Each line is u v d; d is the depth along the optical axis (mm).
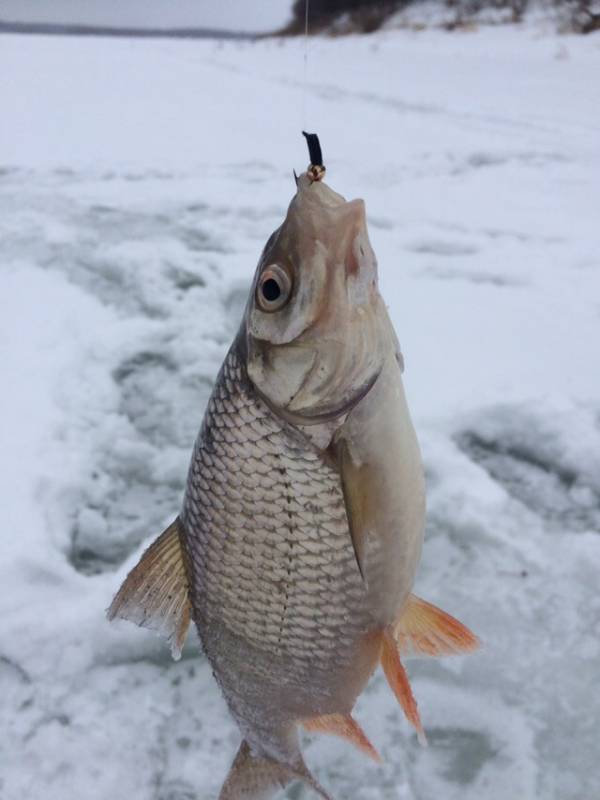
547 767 326
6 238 754
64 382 552
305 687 223
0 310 632
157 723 347
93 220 808
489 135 1184
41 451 485
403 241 764
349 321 174
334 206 173
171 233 778
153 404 543
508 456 478
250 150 1132
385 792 322
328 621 209
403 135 1196
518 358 559
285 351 179
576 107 1408
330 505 193
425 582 401
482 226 797
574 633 375
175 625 229
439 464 461
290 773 246
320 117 1355
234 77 1860
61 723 345
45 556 407
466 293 654
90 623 376
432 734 340
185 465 491
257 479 197
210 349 597
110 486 474
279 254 176
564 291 657
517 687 354
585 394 515
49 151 1127
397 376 189
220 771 331
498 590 395
